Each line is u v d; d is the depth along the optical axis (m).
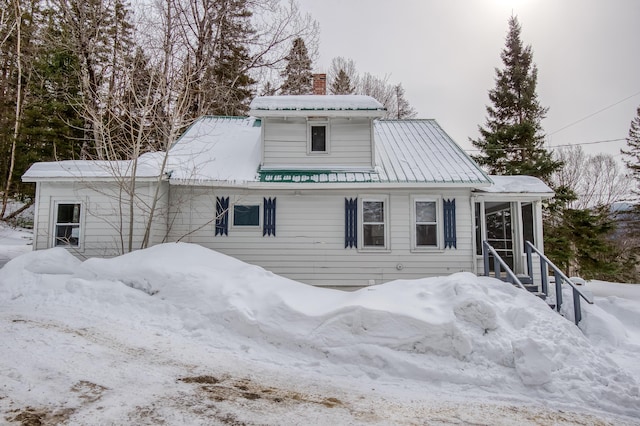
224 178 10.24
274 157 11.17
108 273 7.66
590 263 21.41
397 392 4.50
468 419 3.87
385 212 10.77
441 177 10.38
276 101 11.20
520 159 24.50
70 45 17.38
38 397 3.57
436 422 3.74
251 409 3.71
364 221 10.86
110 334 5.61
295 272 10.57
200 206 10.70
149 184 10.23
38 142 19.00
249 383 4.41
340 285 10.55
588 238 21.11
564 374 4.84
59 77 18.44
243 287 6.93
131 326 6.04
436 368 5.04
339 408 3.91
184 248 8.45
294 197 10.78
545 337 5.50
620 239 27.83
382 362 5.16
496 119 27.36
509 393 4.62
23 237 18.22
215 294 6.68
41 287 7.44
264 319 5.98
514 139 24.44
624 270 25.08
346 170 10.97
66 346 4.95
